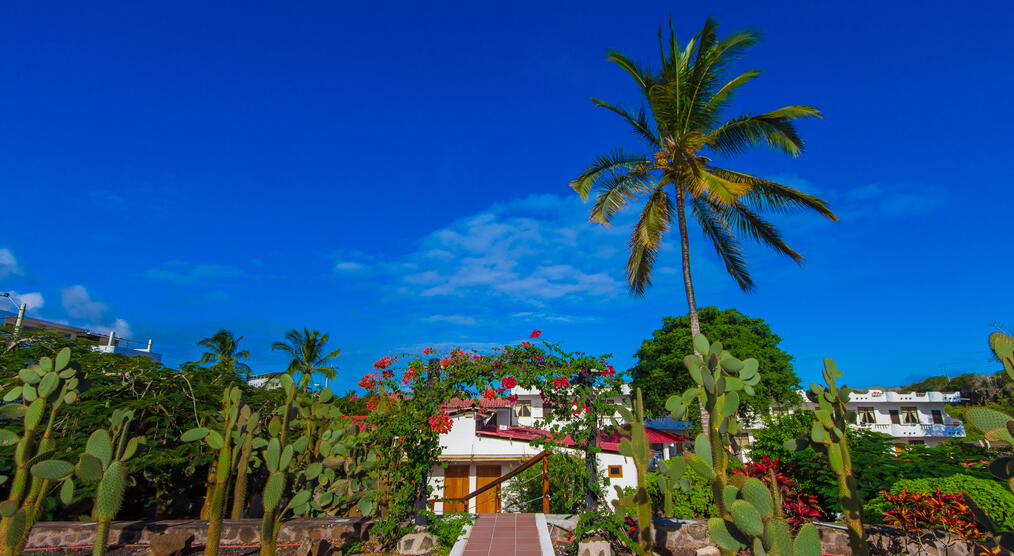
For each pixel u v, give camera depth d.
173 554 7.25
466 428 16.86
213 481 10.66
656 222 16.48
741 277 17.62
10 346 13.55
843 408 4.39
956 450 9.06
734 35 13.89
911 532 6.79
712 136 15.42
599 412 7.96
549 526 8.08
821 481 8.59
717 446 3.32
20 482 4.07
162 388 12.28
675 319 26.55
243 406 5.44
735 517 2.80
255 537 7.94
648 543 4.10
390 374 8.57
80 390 4.68
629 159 16.08
